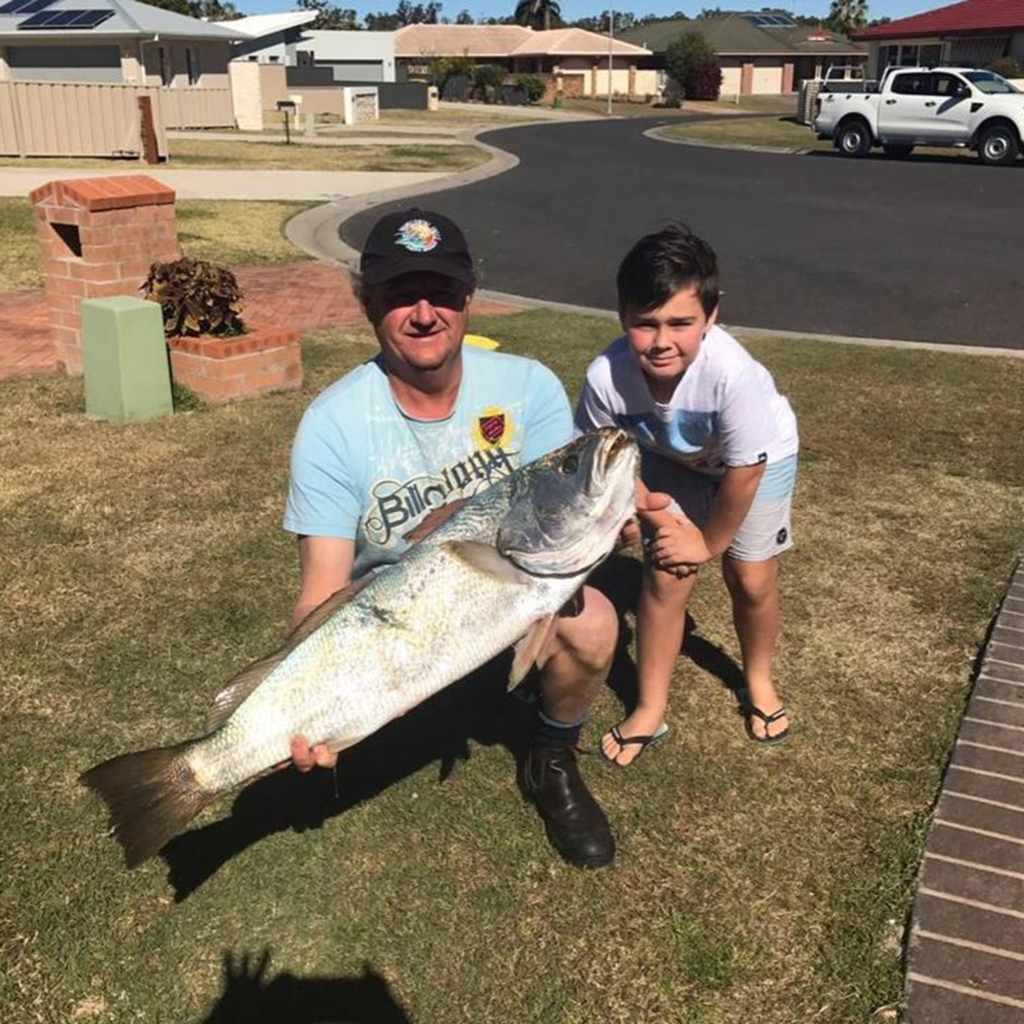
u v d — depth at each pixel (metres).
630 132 34.12
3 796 2.88
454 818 2.85
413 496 2.54
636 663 3.55
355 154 23.67
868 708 3.36
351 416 2.46
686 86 67.25
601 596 2.68
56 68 29.66
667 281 2.41
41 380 6.64
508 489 2.15
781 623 3.86
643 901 2.58
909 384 6.96
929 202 16.67
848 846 2.76
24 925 2.47
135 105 20.19
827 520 4.77
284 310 8.95
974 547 4.52
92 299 5.90
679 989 2.34
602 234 13.91
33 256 10.79
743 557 2.96
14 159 20.16
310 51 52.91
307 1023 2.27
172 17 31.56
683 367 2.54
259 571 4.15
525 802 2.90
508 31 78.31
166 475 5.08
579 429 2.95
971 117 22.98
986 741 3.14
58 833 2.75
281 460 5.29
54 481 4.97
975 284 10.70
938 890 2.57
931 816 2.83
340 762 3.07
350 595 2.17
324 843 2.75
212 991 2.34
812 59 73.50
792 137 31.28
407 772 3.03
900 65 39.38
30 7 30.17
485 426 2.56
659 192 18.12
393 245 2.27
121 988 2.34
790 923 2.51
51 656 3.54
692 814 2.88
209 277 6.21
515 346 7.74
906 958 2.38
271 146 25.02
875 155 25.44
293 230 13.27
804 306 9.76
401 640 2.13
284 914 2.54
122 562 4.20
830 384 6.93
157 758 2.12
